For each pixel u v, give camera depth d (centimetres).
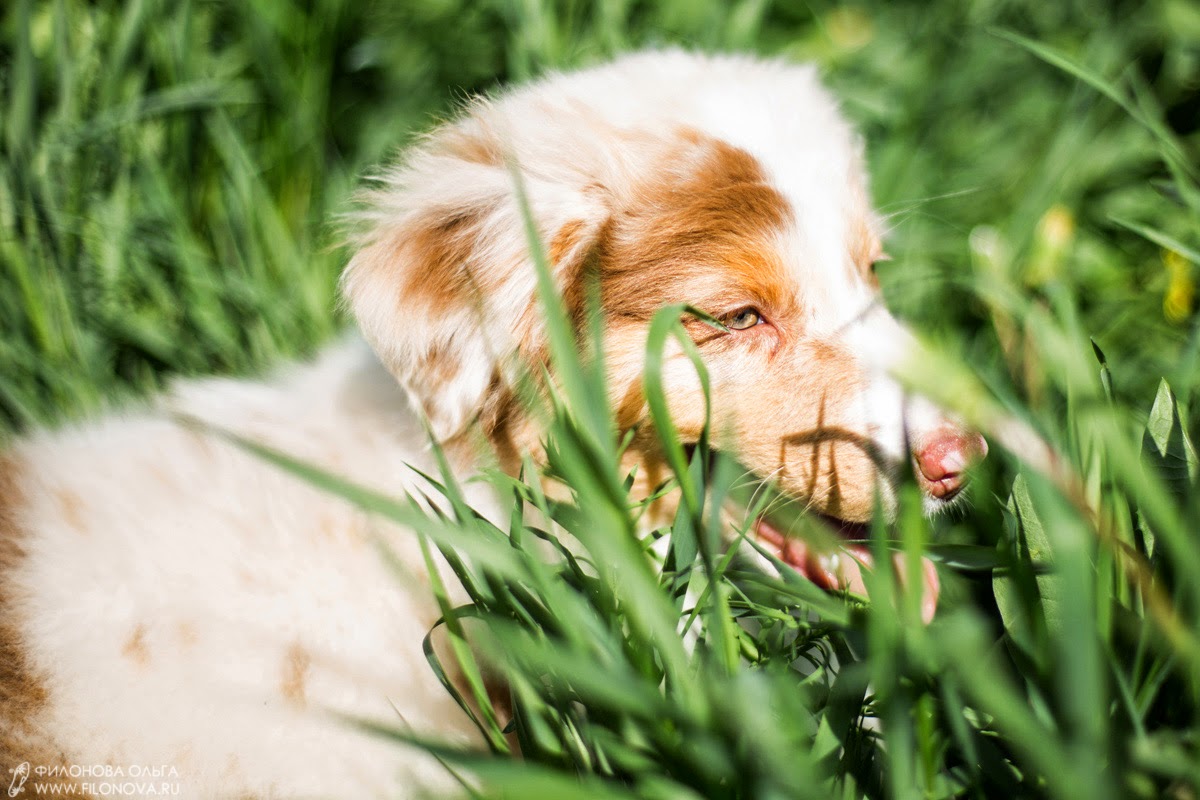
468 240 54
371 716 50
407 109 79
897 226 68
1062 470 44
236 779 48
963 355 62
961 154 78
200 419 53
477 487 52
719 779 40
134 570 49
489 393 53
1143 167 75
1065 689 40
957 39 81
